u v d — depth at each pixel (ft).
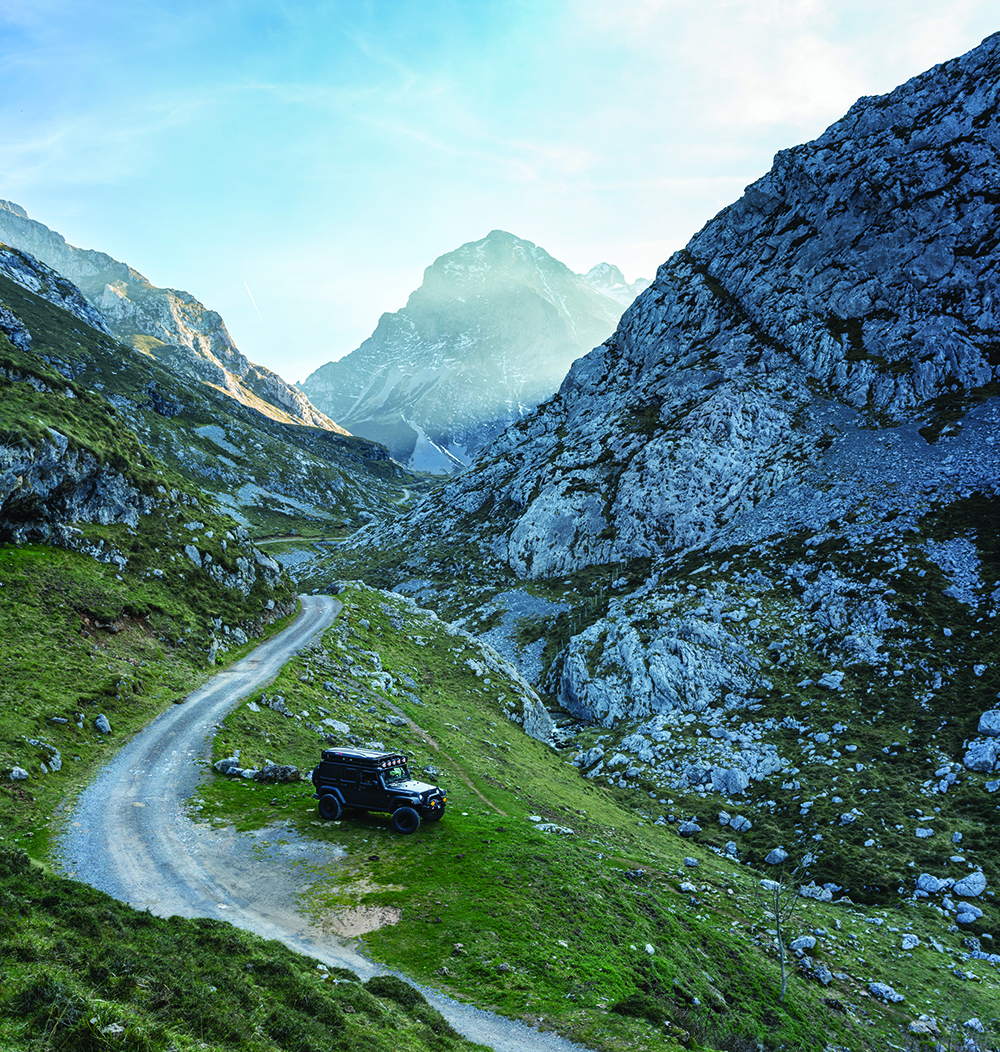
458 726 194.18
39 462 162.91
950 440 314.96
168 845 84.89
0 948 39.93
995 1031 104.37
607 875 103.71
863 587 260.42
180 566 195.31
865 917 143.23
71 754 105.81
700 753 223.30
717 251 536.83
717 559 331.36
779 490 353.51
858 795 184.44
